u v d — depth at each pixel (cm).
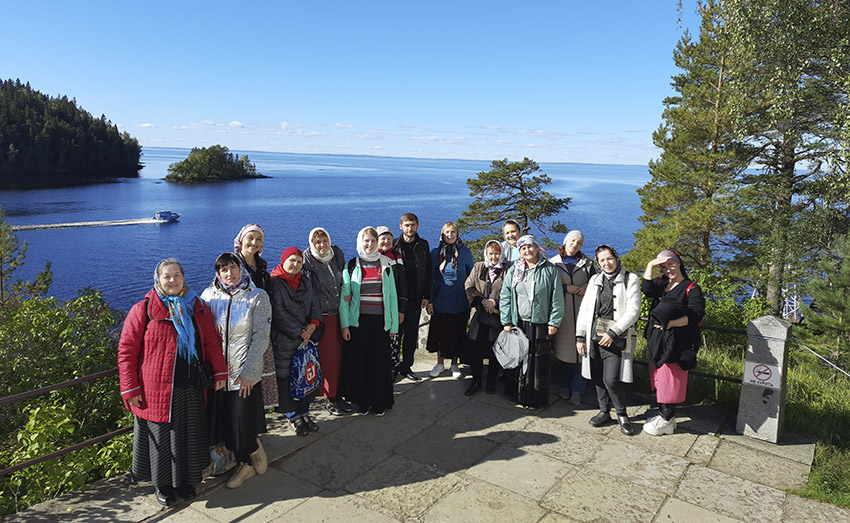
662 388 399
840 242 1102
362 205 15488
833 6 1091
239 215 12050
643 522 296
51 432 448
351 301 437
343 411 455
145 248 7519
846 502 313
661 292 415
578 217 13050
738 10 1116
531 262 450
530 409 464
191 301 308
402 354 541
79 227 9231
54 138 18938
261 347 328
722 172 1823
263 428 346
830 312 1078
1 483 470
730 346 805
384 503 316
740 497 322
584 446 392
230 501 318
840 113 1077
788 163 1700
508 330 462
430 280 537
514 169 3045
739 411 407
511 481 341
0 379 749
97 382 717
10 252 1923
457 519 299
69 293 5100
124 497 321
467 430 421
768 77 1202
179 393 299
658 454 379
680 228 1802
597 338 411
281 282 385
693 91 1817
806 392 505
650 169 2052
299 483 340
